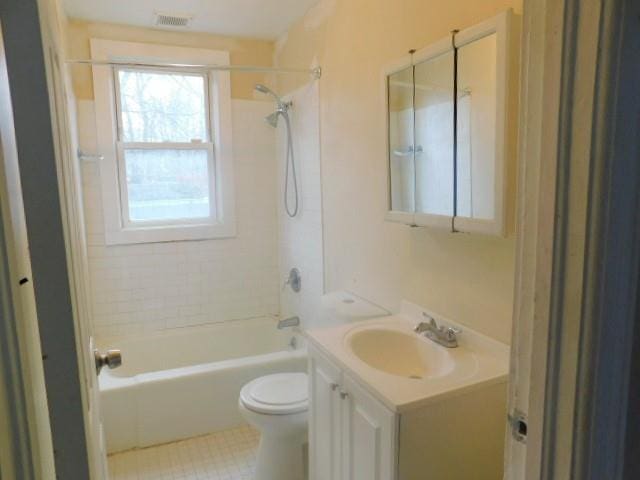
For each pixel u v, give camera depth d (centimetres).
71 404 69
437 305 177
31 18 61
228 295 345
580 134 61
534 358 70
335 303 227
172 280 327
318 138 270
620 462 68
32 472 54
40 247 64
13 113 61
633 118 61
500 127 129
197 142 329
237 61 326
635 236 64
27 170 62
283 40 314
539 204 67
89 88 291
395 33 190
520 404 75
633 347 67
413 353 171
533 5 67
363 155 221
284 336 334
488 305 153
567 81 62
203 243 333
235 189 337
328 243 268
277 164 343
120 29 296
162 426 251
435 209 160
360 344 173
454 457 134
